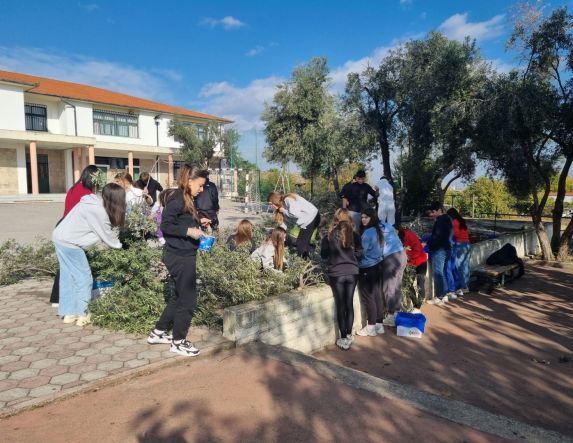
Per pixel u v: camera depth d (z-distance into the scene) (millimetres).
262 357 4277
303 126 18031
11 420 3008
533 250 13656
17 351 4121
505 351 5863
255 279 5324
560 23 10336
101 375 3643
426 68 13117
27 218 17359
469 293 9047
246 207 24062
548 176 13617
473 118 10984
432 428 3070
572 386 4820
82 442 2779
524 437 2980
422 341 6191
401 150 15438
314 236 6719
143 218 5414
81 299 4816
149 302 4750
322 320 5801
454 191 26375
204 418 3119
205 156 34656
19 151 28859
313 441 2881
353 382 3742
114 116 34219
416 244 7547
